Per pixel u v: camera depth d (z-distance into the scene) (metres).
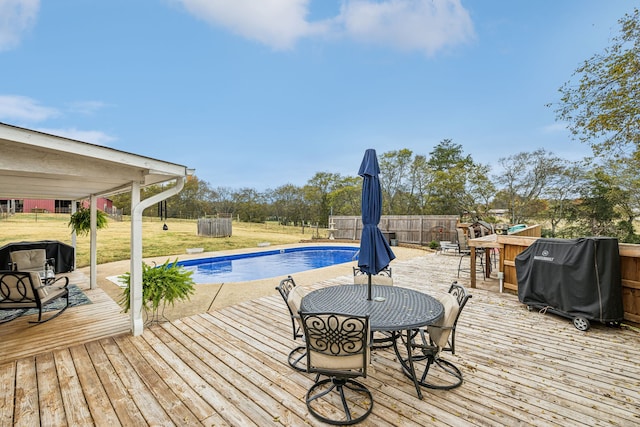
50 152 3.04
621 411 2.35
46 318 4.59
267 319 4.41
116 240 14.45
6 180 4.05
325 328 2.23
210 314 4.64
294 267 12.22
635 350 3.38
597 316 3.87
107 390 2.65
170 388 2.68
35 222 18.77
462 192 19.53
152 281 4.19
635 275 3.98
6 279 4.12
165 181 4.86
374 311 2.66
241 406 2.44
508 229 10.91
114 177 3.63
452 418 2.28
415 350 3.42
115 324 4.32
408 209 22.62
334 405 2.45
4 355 3.33
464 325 4.15
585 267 4.00
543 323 4.22
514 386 2.70
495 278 7.12
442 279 7.06
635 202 13.65
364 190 3.20
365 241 3.07
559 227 16.70
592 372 2.93
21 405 2.45
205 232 18.44
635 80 7.85
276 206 27.27
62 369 3.01
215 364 3.10
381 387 2.70
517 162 18.09
